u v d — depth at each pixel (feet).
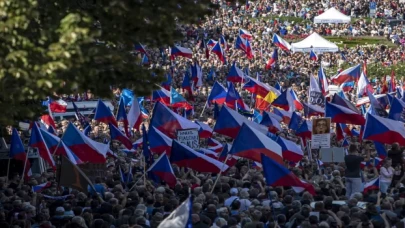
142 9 115.03
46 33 108.06
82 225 124.36
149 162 185.26
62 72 110.32
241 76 324.39
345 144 230.07
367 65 489.26
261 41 554.05
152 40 122.01
